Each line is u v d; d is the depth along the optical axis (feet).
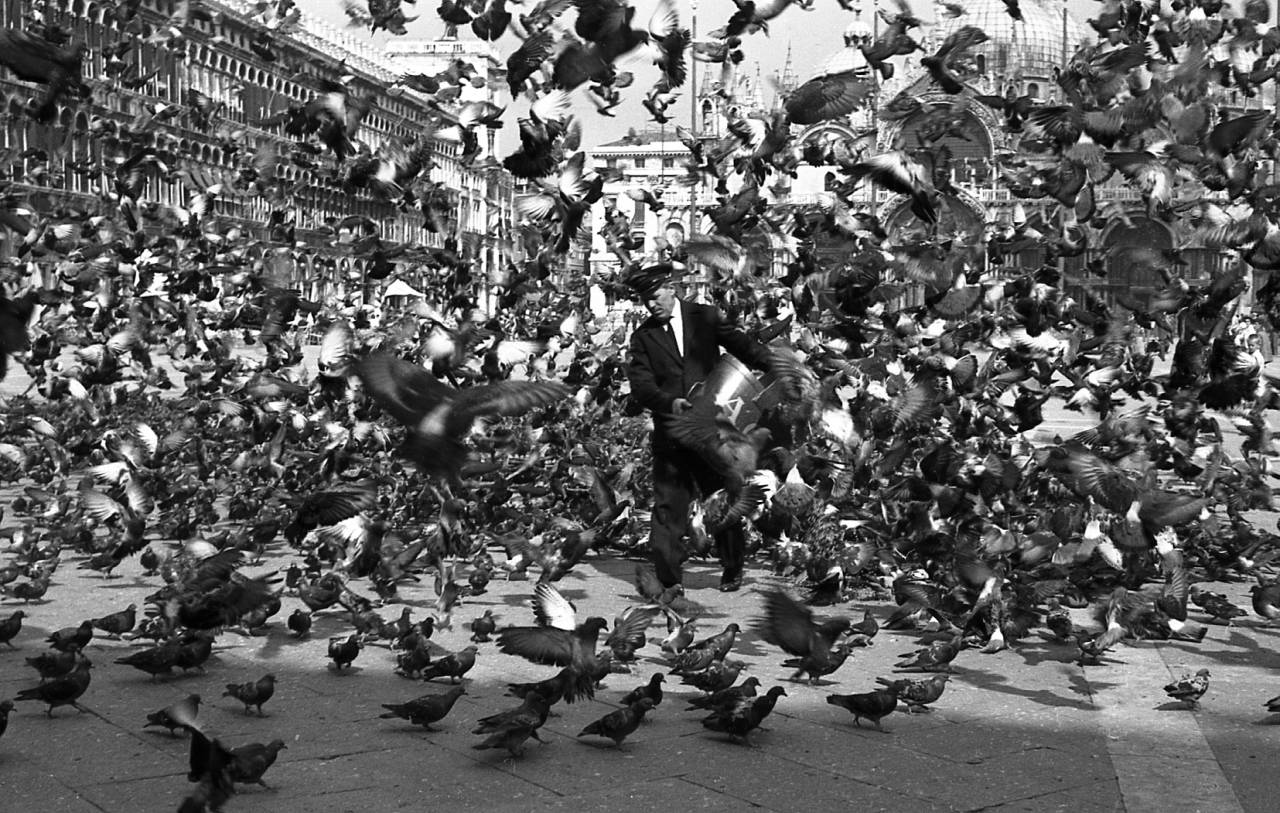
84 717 27.53
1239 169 38.11
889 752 25.73
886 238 43.16
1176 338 48.32
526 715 25.04
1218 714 28.63
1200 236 38.63
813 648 23.99
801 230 43.91
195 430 55.62
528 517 46.85
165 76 182.60
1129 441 40.45
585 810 22.34
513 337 52.75
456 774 24.12
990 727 27.53
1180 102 36.32
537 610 27.02
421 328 46.73
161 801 22.41
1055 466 34.50
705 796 23.07
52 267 58.34
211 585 31.24
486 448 48.34
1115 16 39.42
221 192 52.29
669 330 36.65
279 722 27.37
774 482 32.09
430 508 47.44
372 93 39.24
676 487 36.32
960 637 33.42
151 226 60.54
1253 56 40.06
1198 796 23.15
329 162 47.55
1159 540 35.99
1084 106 36.78
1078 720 28.14
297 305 48.26
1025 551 36.17
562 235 31.27
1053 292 44.29
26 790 22.91
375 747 25.68
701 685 28.60
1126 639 35.88
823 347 43.93
